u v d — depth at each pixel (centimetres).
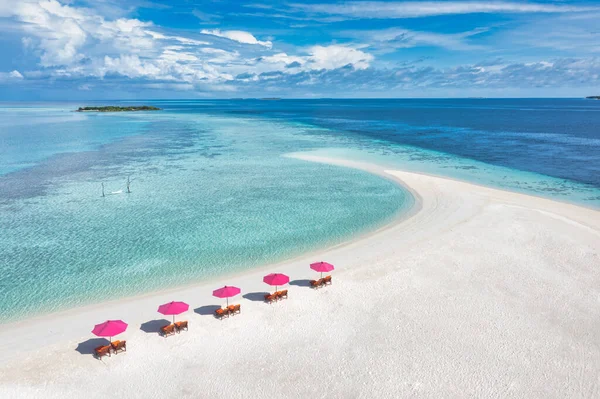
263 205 3719
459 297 2108
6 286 2270
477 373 1565
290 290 2200
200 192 4159
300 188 4294
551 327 1852
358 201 3819
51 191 4219
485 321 1895
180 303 1809
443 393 1466
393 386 1501
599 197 3881
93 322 1920
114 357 1666
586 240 2803
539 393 1468
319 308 2020
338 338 1783
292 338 1784
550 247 2697
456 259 2542
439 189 4138
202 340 1775
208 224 3238
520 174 4859
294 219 3347
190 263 2559
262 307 2034
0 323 1919
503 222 3136
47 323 1914
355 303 2061
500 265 2459
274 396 1454
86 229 3141
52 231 3097
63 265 2533
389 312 1977
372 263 2509
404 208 3584
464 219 3231
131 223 3272
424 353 1680
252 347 1727
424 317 1931
